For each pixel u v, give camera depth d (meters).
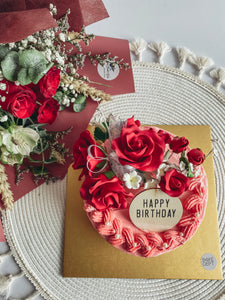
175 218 0.52
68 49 0.60
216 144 0.61
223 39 0.67
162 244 0.52
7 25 0.45
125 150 0.44
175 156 0.53
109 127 0.49
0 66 0.47
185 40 0.66
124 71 0.62
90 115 0.60
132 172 0.46
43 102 0.50
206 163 0.59
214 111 0.63
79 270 0.56
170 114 0.63
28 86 0.50
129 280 0.56
